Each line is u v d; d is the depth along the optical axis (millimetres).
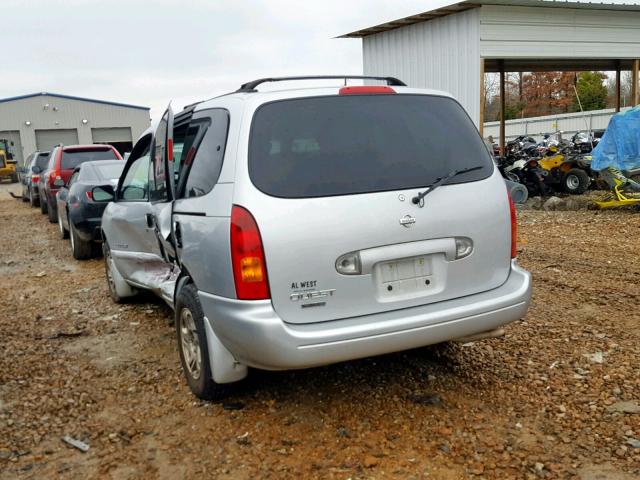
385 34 16594
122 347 5379
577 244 8797
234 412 3924
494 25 14477
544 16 15320
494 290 3842
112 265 6668
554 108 55719
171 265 4945
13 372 4840
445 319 3543
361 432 3602
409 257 3561
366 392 4117
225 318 3463
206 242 3590
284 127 3568
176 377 4602
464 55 14641
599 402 3811
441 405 3891
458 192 3723
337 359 3344
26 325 6203
